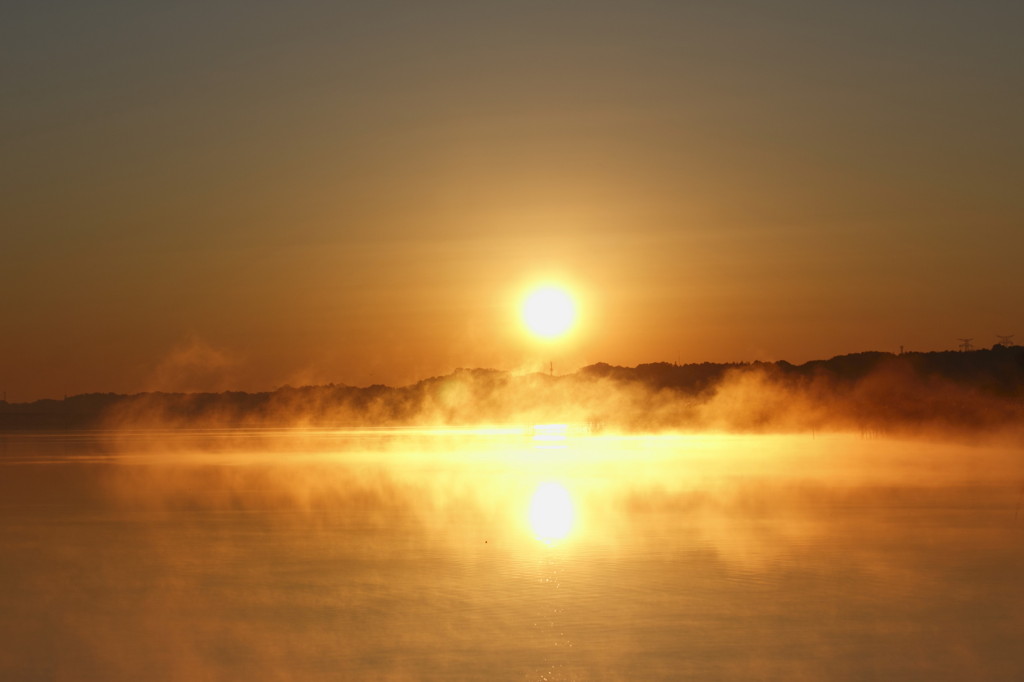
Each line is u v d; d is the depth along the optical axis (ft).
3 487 178.19
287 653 64.18
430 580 85.61
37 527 122.52
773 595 78.23
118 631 70.33
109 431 616.39
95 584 86.33
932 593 78.64
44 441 422.41
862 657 61.57
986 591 79.30
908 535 107.04
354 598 79.20
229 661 62.80
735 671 59.06
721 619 70.85
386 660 62.18
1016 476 178.60
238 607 76.89
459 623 70.69
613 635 66.80
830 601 76.02
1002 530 110.32
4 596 81.82
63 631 70.49
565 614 72.84
